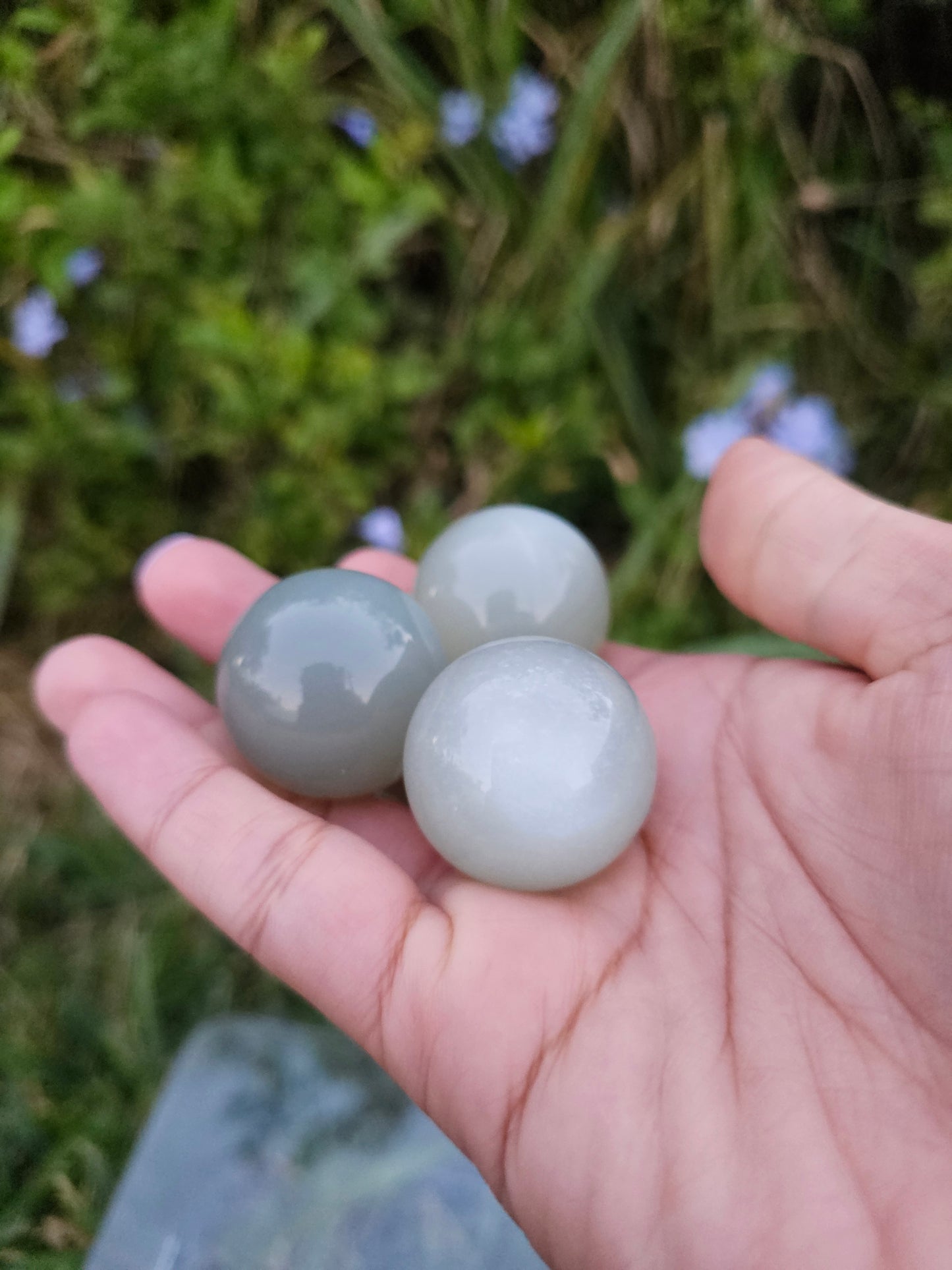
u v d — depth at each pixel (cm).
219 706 11
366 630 11
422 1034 9
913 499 19
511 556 12
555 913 10
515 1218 9
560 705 10
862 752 10
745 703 12
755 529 12
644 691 13
